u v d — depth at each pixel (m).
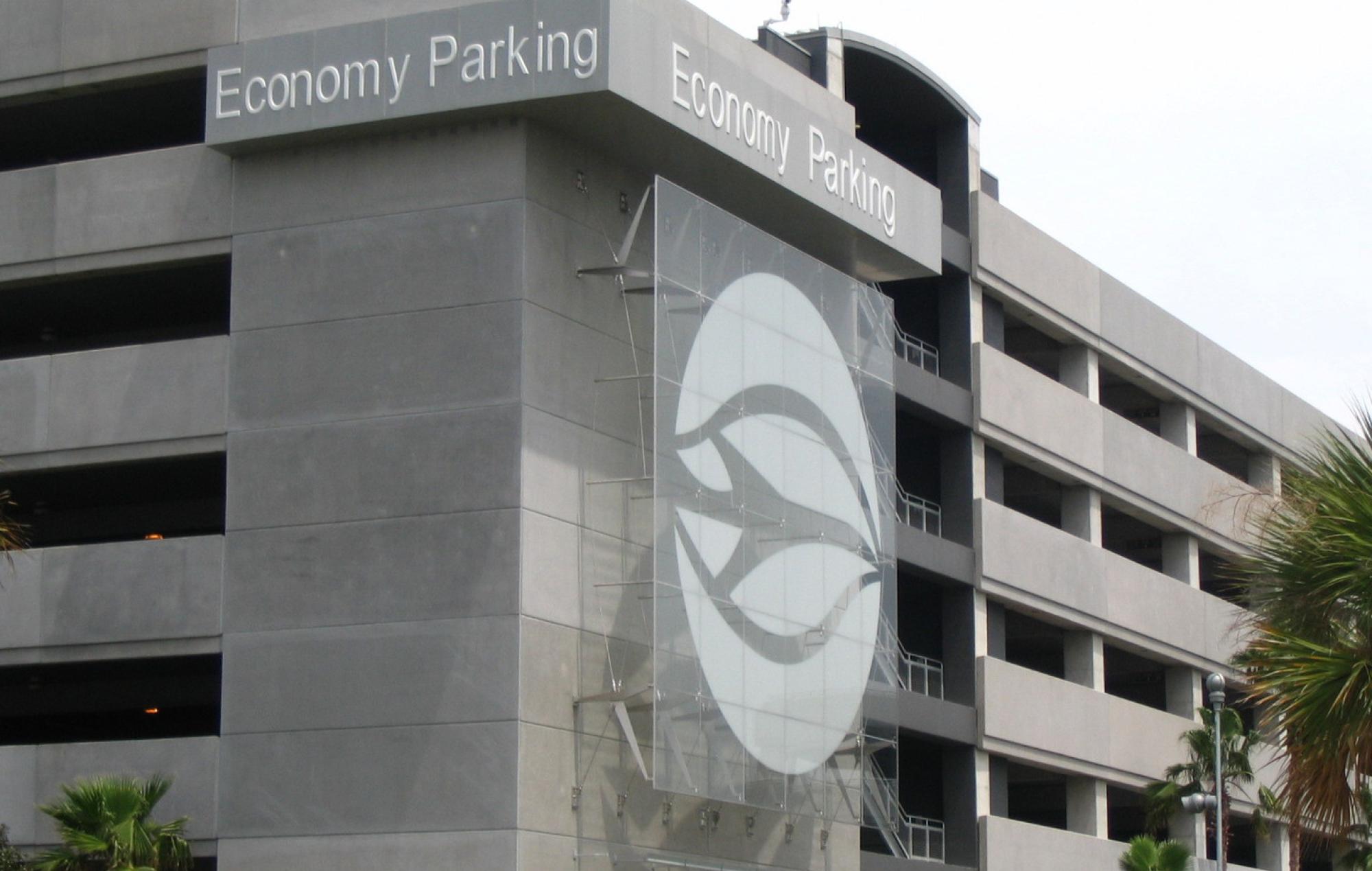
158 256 43.22
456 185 41.09
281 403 41.66
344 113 41.44
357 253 41.62
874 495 49.53
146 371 42.84
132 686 46.19
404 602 39.94
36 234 44.19
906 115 61.50
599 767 40.56
